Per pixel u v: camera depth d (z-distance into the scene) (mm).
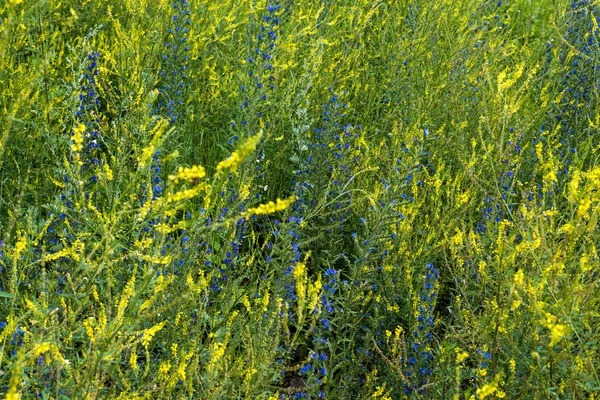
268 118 4293
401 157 3965
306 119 4148
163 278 2650
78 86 3676
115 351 2217
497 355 2973
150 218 2680
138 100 3693
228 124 4590
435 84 4996
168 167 3988
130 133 3568
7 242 2510
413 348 3057
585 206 2418
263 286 3279
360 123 4848
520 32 7016
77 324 2623
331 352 2973
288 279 3168
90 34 3828
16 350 2375
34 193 3400
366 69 5160
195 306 2932
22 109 3633
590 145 4371
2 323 2625
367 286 3291
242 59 4723
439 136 4543
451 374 2838
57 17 4914
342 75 5059
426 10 5480
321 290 3121
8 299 2848
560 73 5398
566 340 2537
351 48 5215
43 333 2285
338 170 3879
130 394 2379
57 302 2703
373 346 3262
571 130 5102
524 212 2861
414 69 5262
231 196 3521
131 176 3240
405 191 3943
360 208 3914
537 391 2596
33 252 3025
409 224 3600
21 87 3768
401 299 3512
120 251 3096
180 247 2855
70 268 2947
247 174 3719
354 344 3316
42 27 4273
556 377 2719
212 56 4828
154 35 4613
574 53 5121
